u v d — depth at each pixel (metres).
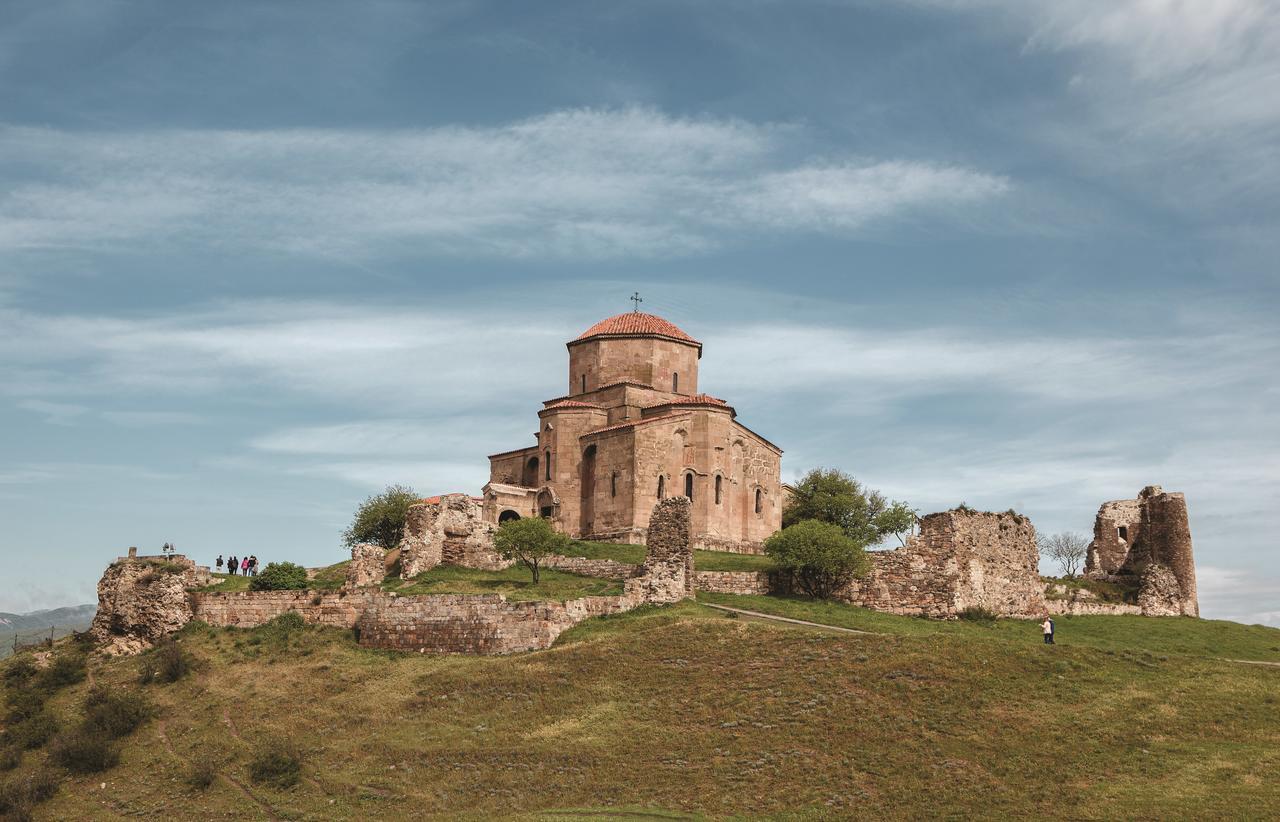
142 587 65.62
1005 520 69.31
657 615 60.00
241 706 55.66
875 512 100.69
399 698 53.81
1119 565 80.94
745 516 96.81
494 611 59.16
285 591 65.31
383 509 93.38
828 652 52.34
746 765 44.03
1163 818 37.12
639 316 105.31
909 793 40.59
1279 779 39.12
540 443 99.44
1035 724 44.75
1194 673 49.00
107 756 52.53
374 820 44.06
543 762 46.41
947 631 61.22
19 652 64.94
